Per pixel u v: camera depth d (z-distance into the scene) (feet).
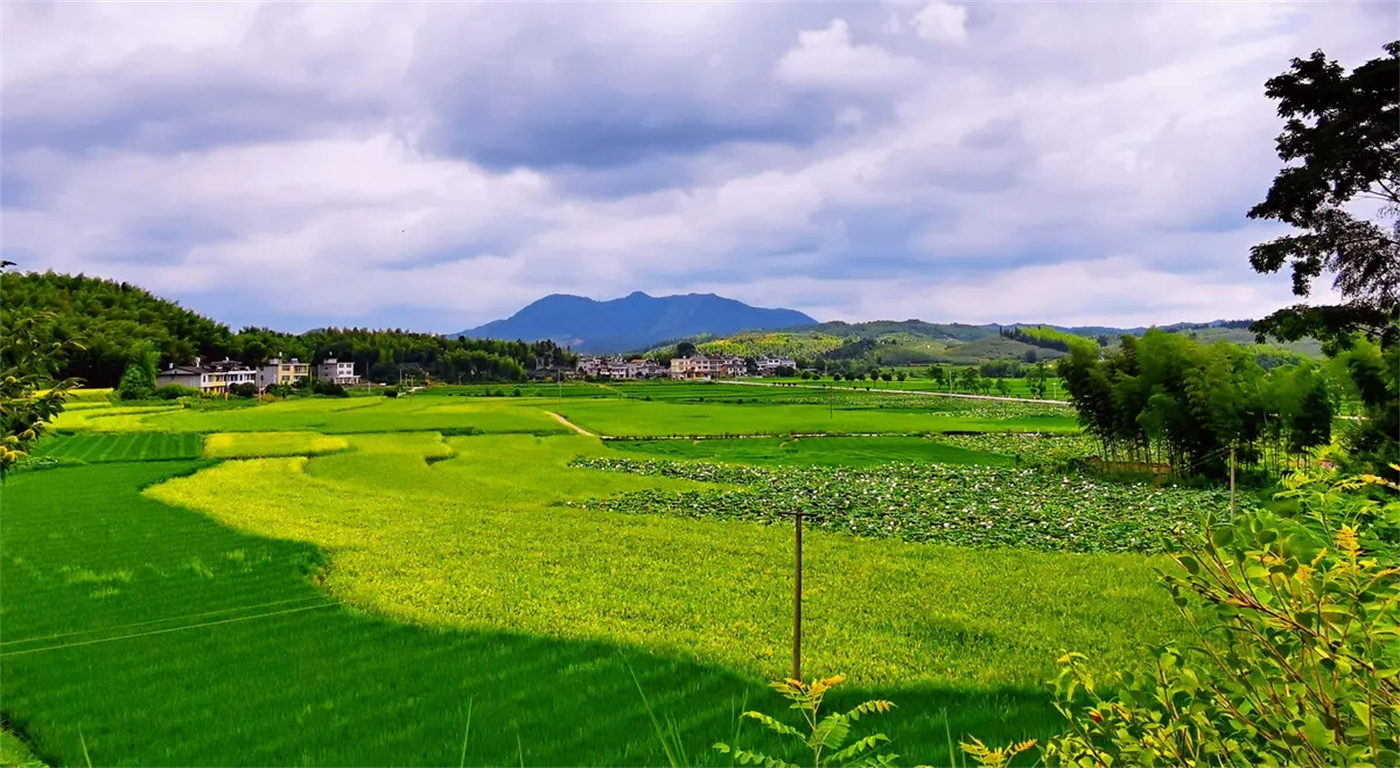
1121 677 12.88
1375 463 49.88
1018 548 82.94
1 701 43.21
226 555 75.36
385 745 38.19
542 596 63.46
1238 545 11.25
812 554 77.87
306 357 571.69
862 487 128.47
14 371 20.98
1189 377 131.64
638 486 129.18
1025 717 39.22
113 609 59.41
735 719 40.52
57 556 74.95
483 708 42.45
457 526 91.25
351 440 189.16
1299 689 10.58
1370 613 10.12
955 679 45.32
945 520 98.07
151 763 36.65
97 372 361.71
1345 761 9.43
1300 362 123.85
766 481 136.36
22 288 365.40
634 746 37.42
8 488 113.60
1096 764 12.35
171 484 119.44
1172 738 11.57
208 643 52.31
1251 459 128.88
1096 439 183.83
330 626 55.67
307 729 39.91
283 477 128.47
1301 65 59.52
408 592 64.34
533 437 206.80
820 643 52.06
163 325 476.95
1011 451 183.83
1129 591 64.08
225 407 311.68
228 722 40.83
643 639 52.90
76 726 40.22
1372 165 57.98
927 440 204.03
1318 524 12.67
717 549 80.12
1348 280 62.39
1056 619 56.80
